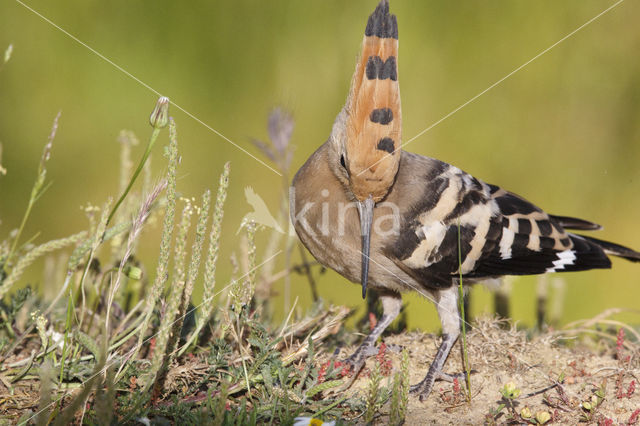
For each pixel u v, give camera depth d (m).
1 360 7.75
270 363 7.36
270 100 17.66
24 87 17.19
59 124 17.08
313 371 7.39
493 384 8.16
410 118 18.12
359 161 8.43
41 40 17.50
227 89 18.05
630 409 7.55
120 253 9.12
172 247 13.73
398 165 8.62
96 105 17.42
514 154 18.14
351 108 8.54
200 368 7.54
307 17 18.62
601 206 17.59
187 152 17.20
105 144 17.14
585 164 17.98
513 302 13.91
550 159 18.17
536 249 10.02
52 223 15.96
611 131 18.31
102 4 17.97
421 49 18.52
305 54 18.45
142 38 17.97
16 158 16.67
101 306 9.06
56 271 10.33
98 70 17.61
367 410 6.73
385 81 8.33
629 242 17.02
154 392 7.06
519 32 18.81
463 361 8.78
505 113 18.38
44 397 5.55
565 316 14.39
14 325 8.83
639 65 18.70
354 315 11.33
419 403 7.83
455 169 9.96
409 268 9.26
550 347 9.02
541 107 18.58
